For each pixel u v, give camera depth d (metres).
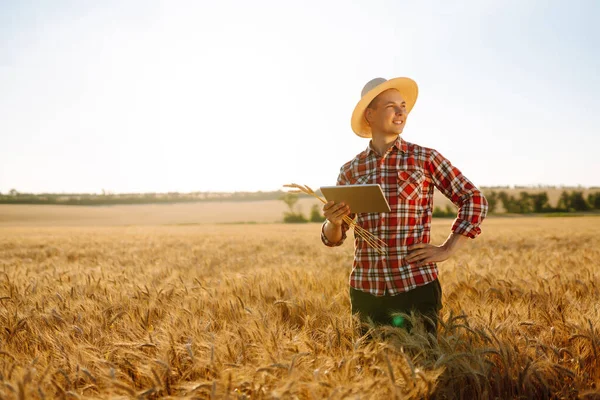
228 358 2.51
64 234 28.72
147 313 3.41
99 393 2.27
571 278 4.72
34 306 3.89
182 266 7.97
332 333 2.77
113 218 78.00
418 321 2.70
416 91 3.19
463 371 2.30
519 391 2.24
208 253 11.95
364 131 3.28
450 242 2.81
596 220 48.62
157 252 12.55
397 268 2.86
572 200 86.38
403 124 2.97
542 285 4.24
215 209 92.44
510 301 4.00
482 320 3.02
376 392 2.01
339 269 6.68
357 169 3.08
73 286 4.79
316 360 2.45
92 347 2.67
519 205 85.94
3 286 4.95
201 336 2.79
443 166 2.90
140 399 2.07
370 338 2.84
